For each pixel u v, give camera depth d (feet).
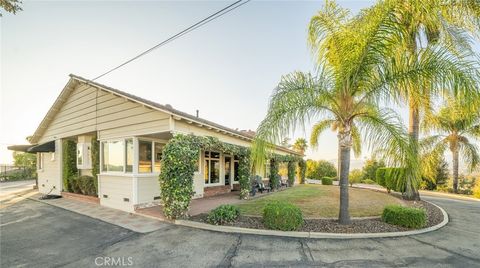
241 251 14.08
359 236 16.49
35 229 19.31
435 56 15.48
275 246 14.87
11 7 21.39
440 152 46.06
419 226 18.30
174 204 20.54
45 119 41.14
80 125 34.12
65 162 37.86
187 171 21.18
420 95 16.99
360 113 18.71
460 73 14.30
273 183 44.57
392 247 14.80
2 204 31.76
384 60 16.67
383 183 45.73
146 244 15.47
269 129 18.16
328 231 17.15
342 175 19.24
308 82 18.63
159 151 29.07
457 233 18.12
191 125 25.14
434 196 46.73
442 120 41.83
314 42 20.34
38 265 12.68
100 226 19.90
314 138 31.17
